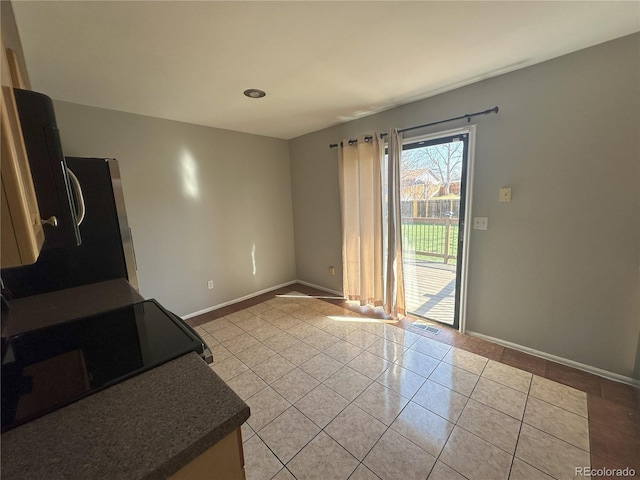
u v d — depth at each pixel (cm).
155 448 61
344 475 138
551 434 156
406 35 157
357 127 318
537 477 133
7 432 65
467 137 242
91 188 185
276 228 408
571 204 196
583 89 182
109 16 131
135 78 197
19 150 70
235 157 353
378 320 303
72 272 179
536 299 221
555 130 196
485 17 144
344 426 167
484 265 244
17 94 97
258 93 231
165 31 145
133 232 279
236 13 134
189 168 313
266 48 166
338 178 353
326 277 398
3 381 83
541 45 173
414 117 267
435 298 291
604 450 145
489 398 184
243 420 71
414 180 286
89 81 198
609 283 189
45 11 124
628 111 171
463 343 250
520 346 235
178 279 316
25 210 56
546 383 195
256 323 307
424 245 290
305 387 202
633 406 172
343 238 348
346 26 148
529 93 203
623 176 177
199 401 74
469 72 207
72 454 59
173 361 93
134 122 272
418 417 171
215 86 216
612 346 194
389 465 142
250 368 226
